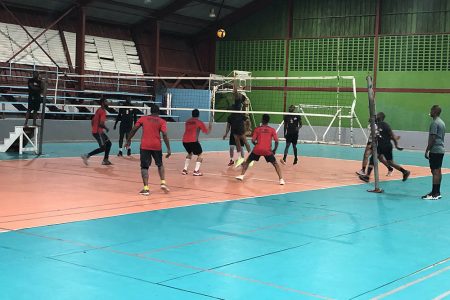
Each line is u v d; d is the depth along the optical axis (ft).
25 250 19.61
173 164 51.67
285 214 28.45
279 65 101.55
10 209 27.30
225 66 106.32
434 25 88.84
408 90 90.79
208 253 20.08
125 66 95.50
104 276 16.85
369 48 93.81
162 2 93.09
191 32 107.04
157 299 14.92
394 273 18.24
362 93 94.27
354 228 25.49
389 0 92.22
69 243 20.86
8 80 79.71
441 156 35.19
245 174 45.75
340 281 17.16
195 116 43.73
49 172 42.47
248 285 16.44
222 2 97.55
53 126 72.64
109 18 94.99
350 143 93.45
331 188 39.24
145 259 18.97
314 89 98.43
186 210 28.60
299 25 99.86
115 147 70.08
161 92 97.09
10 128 66.23
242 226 25.08
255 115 103.35
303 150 78.18
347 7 95.45
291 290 16.10
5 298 14.62
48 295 14.97
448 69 87.97
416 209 31.48
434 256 20.72
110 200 30.91
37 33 85.56
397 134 89.66
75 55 88.38
